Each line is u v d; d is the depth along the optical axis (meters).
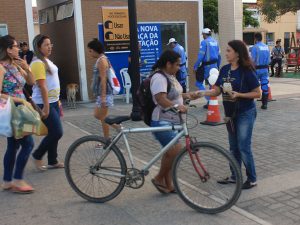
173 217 4.13
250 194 4.67
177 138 4.28
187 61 13.87
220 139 7.36
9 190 4.96
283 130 7.91
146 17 13.06
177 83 4.48
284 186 4.90
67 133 8.17
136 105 9.09
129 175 4.40
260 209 4.27
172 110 4.26
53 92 5.48
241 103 4.64
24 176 5.51
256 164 5.81
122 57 12.78
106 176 4.50
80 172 4.63
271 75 19.95
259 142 7.04
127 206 4.43
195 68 10.60
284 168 5.59
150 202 4.52
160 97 4.30
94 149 4.54
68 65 13.36
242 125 4.68
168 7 13.36
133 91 9.10
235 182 4.09
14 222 4.12
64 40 13.43
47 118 5.47
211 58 10.40
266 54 10.21
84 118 9.78
